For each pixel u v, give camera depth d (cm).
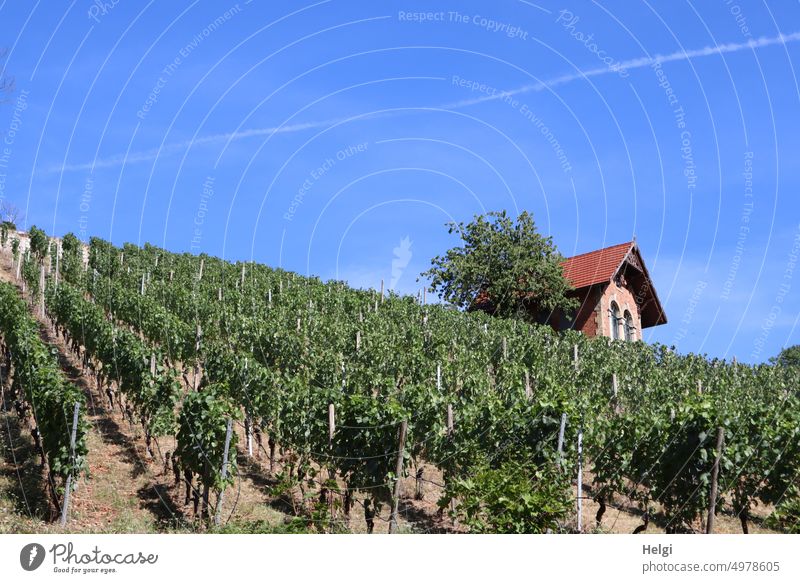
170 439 1906
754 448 1677
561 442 1600
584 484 1889
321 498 1519
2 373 2278
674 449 1566
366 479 1517
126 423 1998
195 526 1449
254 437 2008
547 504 1402
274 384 1911
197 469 1473
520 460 1645
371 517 1498
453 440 1741
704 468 1529
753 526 1756
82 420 1472
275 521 1516
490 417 1723
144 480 1658
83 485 1586
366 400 1587
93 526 1410
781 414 1877
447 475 1734
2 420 1891
